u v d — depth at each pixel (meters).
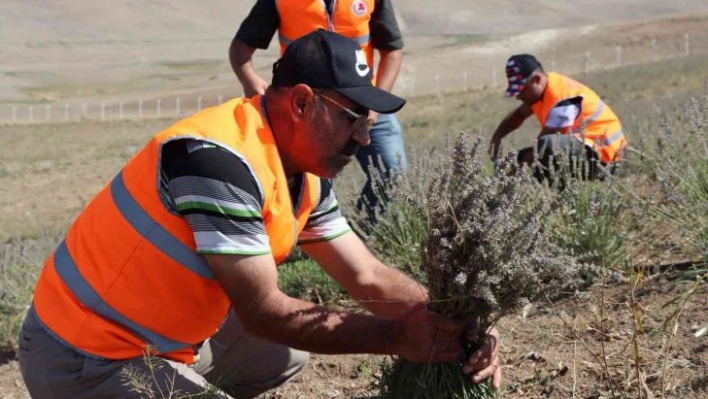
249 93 5.82
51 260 3.18
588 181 5.17
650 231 4.95
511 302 3.12
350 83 2.87
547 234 3.13
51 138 35.62
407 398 3.26
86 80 77.75
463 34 108.38
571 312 4.25
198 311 3.04
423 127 29.94
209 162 2.82
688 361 3.59
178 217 2.90
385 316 3.45
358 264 3.41
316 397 3.96
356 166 10.05
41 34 116.69
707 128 5.14
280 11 5.71
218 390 3.14
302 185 3.12
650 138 6.39
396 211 5.19
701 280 3.82
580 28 74.62
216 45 113.56
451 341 3.11
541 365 3.83
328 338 2.99
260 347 3.54
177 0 140.75
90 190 21.48
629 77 34.59
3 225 16.58
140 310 3.02
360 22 5.69
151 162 2.93
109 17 129.12
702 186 4.62
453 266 3.06
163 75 81.38
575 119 6.11
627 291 4.37
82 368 3.08
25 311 5.45
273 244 3.02
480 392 3.25
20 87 71.88
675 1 136.75
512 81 6.37
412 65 69.00
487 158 7.08
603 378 3.61
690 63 35.88
